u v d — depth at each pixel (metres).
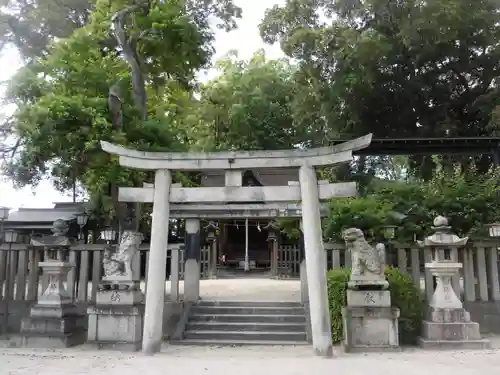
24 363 9.43
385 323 10.87
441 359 9.66
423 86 24.19
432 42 22.84
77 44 14.08
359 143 10.44
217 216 13.47
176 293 14.27
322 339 10.04
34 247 13.72
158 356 10.23
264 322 13.58
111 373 8.45
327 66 25.31
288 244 30.89
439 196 16.23
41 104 11.81
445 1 21.33
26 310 13.70
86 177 14.80
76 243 13.89
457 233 15.66
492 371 8.48
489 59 23.75
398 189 16.98
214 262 27.97
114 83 14.00
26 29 18.69
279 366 9.02
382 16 24.19
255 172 24.39
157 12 14.90
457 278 12.34
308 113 28.27
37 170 13.73
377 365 9.05
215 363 9.38
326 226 15.35
